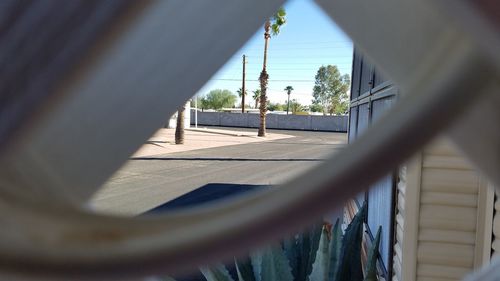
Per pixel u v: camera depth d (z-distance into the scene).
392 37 0.55
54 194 0.52
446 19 0.44
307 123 55.47
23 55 0.41
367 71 6.61
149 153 22.05
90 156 0.59
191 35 0.65
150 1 0.41
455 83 0.40
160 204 10.10
